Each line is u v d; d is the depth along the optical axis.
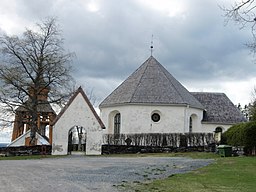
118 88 50.50
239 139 31.77
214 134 41.16
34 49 47.62
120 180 15.96
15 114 47.66
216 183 14.78
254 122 31.47
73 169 21.14
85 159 31.02
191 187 13.74
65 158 33.16
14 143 52.53
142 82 48.59
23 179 16.05
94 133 40.38
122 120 46.69
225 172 18.55
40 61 47.41
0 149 38.44
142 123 45.84
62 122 40.16
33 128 47.12
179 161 26.66
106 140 45.34
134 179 16.33
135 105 46.03
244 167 20.89
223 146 30.78
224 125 51.47
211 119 51.53
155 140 44.00
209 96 55.66
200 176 17.00
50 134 51.84
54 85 48.22
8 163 26.52
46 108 52.25
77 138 57.00
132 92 47.25
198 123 49.91
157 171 19.73
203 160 27.30
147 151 41.22
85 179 16.27
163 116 46.22
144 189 13.27
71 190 12.96
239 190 13.15
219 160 26.34
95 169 21.08
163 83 48.50
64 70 48.34
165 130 45.97
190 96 51.03
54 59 47.94
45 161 28.72
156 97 46.66
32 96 47.44
